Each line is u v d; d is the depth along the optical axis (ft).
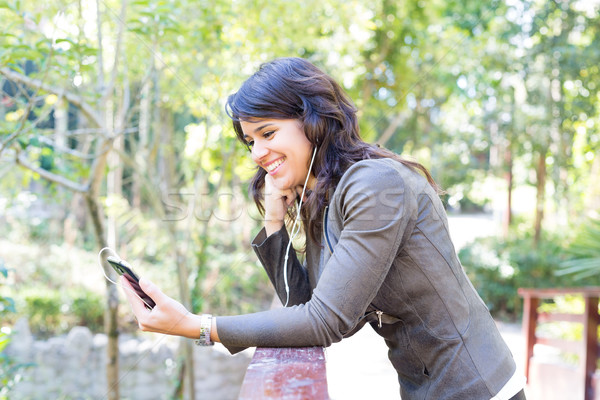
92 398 16.87
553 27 24.59
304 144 3.96
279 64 3.98
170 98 12.40
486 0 24.18
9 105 8.95
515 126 27.78
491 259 28.76
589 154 26.08
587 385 12.71
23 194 13.84
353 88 20.07
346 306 3.44
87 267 23.07
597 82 23.94
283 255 4.37
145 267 20.44
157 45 10.22
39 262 22.70
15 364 8.70
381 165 3.67
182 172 15.84
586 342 12.85
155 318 3.51
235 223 21.80
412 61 24.34
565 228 31.94
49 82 9.76
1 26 8.35
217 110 11.89
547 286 27.35
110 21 10.38
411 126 30.42
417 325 3.84
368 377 15.65
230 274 19.69
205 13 11.03
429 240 3.72
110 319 10.84
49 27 9.32
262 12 12.01
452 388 3.76
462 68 26.68
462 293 3.84
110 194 15.25
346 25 14.96
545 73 24.44
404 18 22.35
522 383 3.94
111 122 12.10
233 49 11.94
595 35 23.84
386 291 3.80
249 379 2.84
